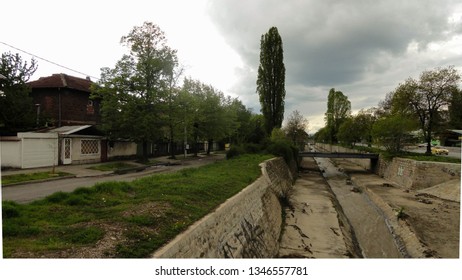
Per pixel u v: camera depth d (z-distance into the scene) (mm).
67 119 26578
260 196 15672
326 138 82375
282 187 24438
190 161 30312
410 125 32375
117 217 7379
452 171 25031
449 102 31266
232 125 40375
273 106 45812
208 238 8180
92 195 9570
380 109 58469
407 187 27594
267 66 45875
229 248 9336
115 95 23234
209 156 38812
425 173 26438
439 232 14875
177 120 30453
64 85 25922
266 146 37719
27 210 7609
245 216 12039
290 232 15977
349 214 21500
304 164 54156
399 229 15930
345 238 15344
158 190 10766
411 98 32781
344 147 64438
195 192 10906
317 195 25812
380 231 16625
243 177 16266
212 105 35500
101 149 25359
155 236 6699
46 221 7051
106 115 23734
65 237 6141
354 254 13773
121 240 6215
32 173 16188
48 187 13250
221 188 12555
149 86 24391
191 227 7648
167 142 37250
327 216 19094
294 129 59375
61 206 8273
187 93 31453
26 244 5598
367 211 21188
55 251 5457
